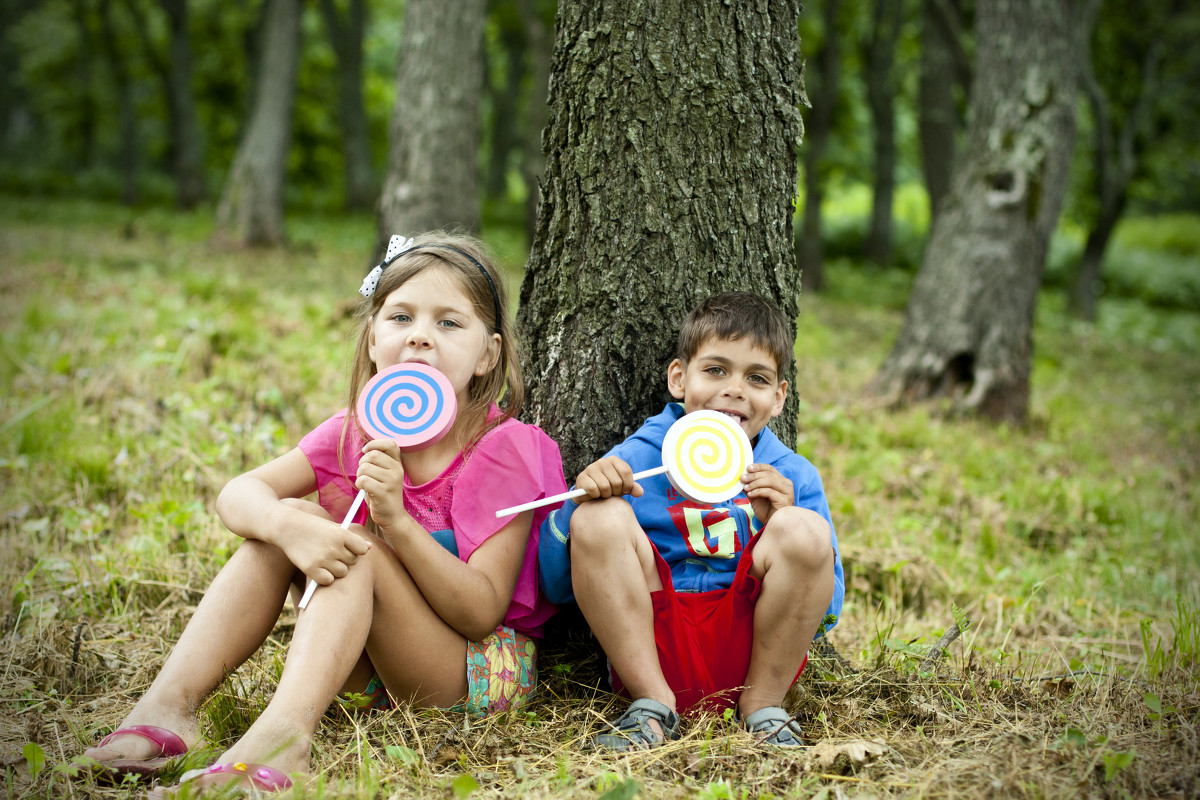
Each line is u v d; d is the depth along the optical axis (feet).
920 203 114.01
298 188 104.17
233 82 96.89
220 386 17.79
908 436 20.10
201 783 5.96
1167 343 56.03
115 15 91.25
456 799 6.23
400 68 29.96
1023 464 18.93
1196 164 68.44
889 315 50.88
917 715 7.74
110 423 15.34
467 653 7.66
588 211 9.27
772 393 8.44
